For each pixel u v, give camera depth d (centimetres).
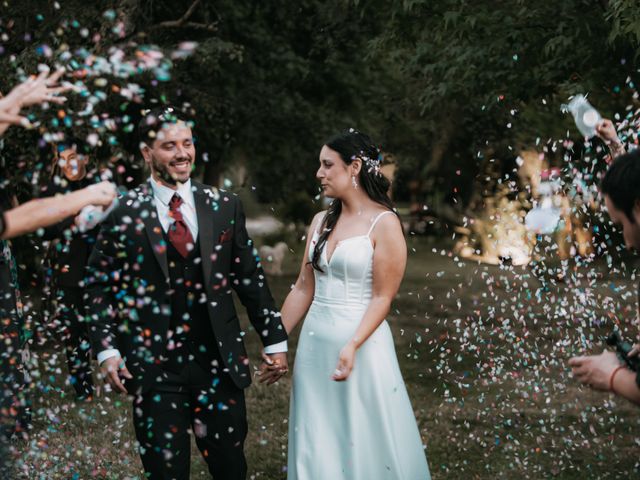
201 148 1116
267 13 1094
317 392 352
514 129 941
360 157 355
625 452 473
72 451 440
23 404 405
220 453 331
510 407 552
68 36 641
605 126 294
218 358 327
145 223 322
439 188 1803
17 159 591
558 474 439
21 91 226
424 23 719
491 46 677
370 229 351
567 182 405
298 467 346
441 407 566
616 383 221
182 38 948
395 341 808
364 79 1210
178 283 323
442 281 1300
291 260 1761
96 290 327
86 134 530
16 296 453
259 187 1416
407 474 348
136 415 323
